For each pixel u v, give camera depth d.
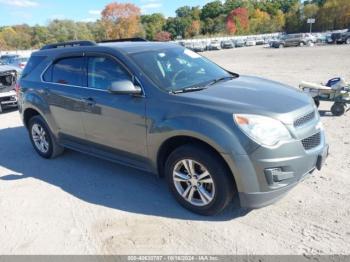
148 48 4.49
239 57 31.06
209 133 3.27
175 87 3.90
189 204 3.71
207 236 3.31
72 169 5.17
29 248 3.32
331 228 3.28
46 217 3.85
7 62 25.55
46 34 100.81
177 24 121.06
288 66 18.97
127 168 5.05
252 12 123.44
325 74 14.30
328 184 4.13
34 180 4.87
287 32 97.44
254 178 3.20
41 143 5.68
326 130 6.37
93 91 4.41
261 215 3.58
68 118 4.86
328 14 84.81
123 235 3.42
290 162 3.21
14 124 8.31
